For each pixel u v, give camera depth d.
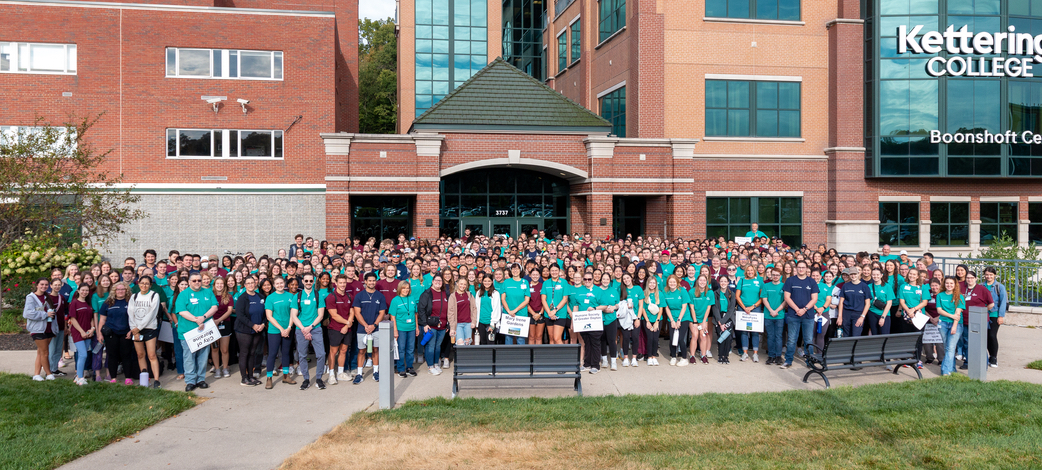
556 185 28.27
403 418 9.01
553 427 8.59
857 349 10.95
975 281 12.16
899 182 28.09
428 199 23.81
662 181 25.39
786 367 12.24
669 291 12.54
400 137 23.56
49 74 24.55
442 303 11.80
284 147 26.44
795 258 15.98
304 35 26.56
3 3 24.19
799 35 28.30
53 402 9.41
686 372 11.94
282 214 26.22
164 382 11.30
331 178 23.17
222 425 8.88
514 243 19.39
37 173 16.66
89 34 24.83
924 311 12.27
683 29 27.69
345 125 33.16
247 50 26.23
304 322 11.00
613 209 28.66
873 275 12.81
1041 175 27.50
